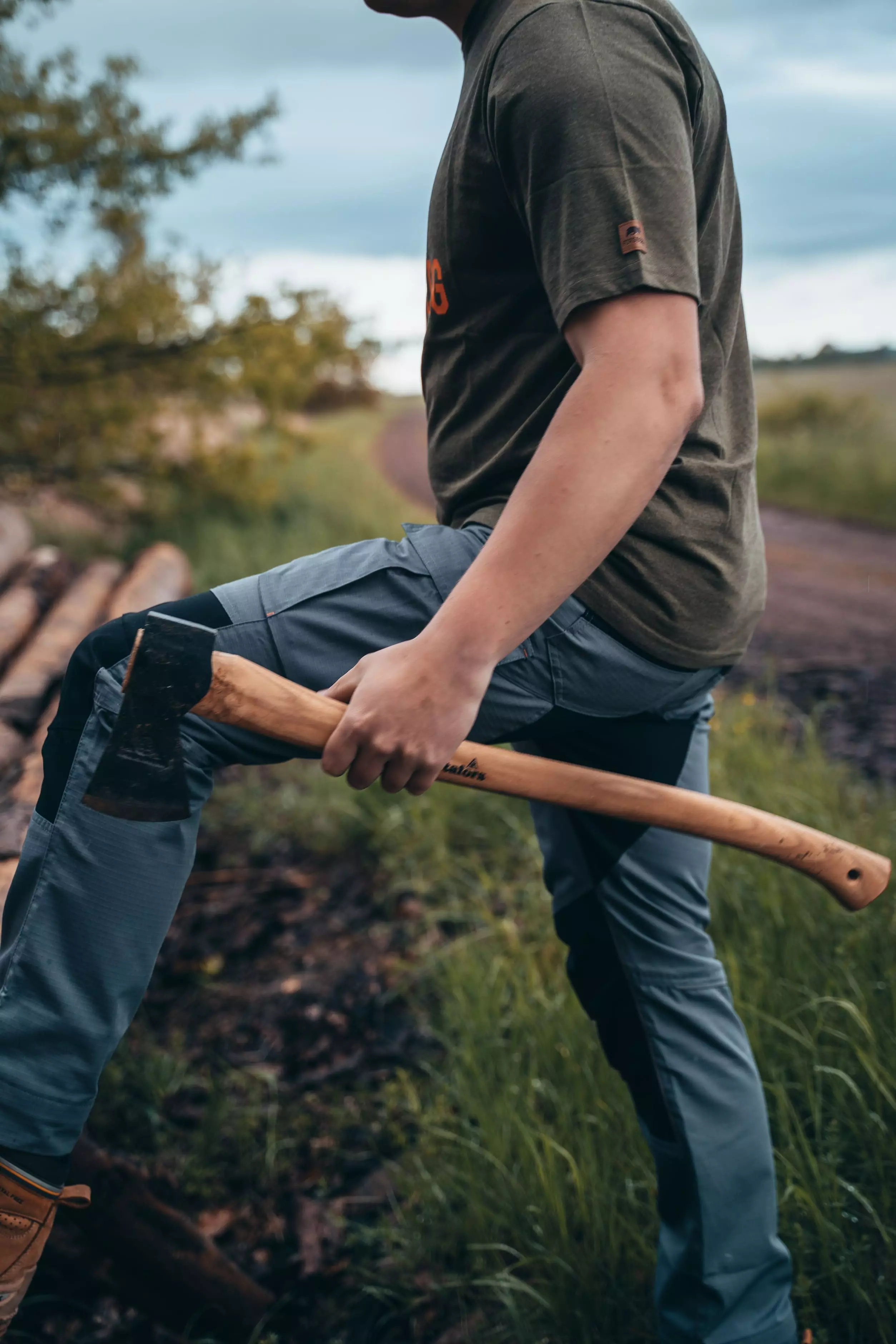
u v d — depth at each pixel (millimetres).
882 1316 1478
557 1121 1921
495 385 1224
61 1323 1775
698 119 1121
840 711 4215
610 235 982
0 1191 1042
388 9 1227
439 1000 2533
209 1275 1687
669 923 1422
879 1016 1880
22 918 1065
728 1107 1396
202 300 5742
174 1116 2197
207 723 1074
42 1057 1046
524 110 1021
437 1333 1732
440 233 1200
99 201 5238
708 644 1241
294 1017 2514
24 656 3184
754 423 1340
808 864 1320
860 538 8992
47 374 5570
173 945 2824
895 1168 1638
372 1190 2027
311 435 6809
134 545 6961
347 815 3303
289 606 1127
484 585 979
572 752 1359
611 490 965
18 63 4980
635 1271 1655
